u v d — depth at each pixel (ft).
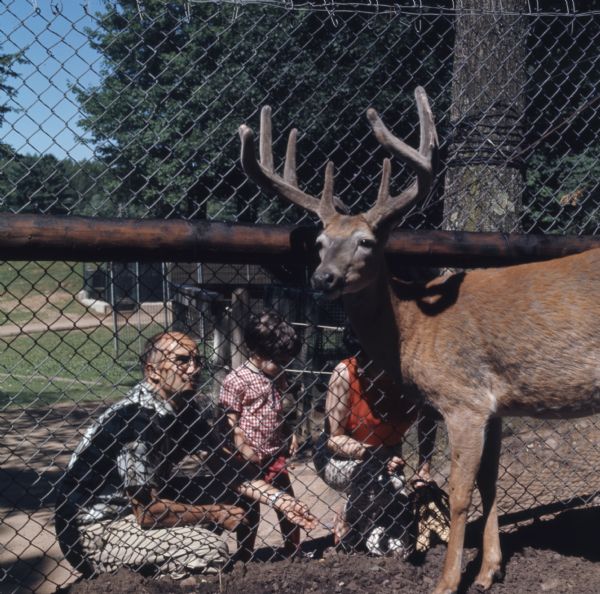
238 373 12.05
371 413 12.37
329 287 10.43
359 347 12.59
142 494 11.03
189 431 11.53
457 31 15.93
